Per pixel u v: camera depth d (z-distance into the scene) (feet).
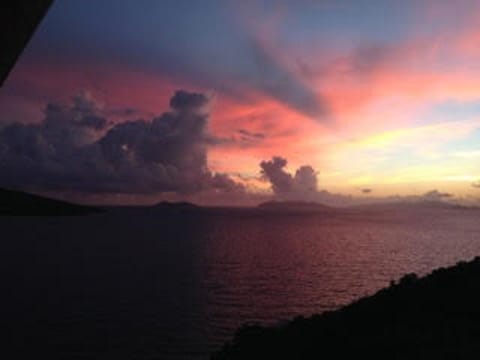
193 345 195.62
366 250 613.52
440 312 59.72
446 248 625.41
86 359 176.76
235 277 396.98
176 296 310.65
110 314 255.50
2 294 310.24
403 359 41.29
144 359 176.14
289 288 338.34
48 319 243.60
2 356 181.88
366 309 72.38
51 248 619.67
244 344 69.92
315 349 56.65
